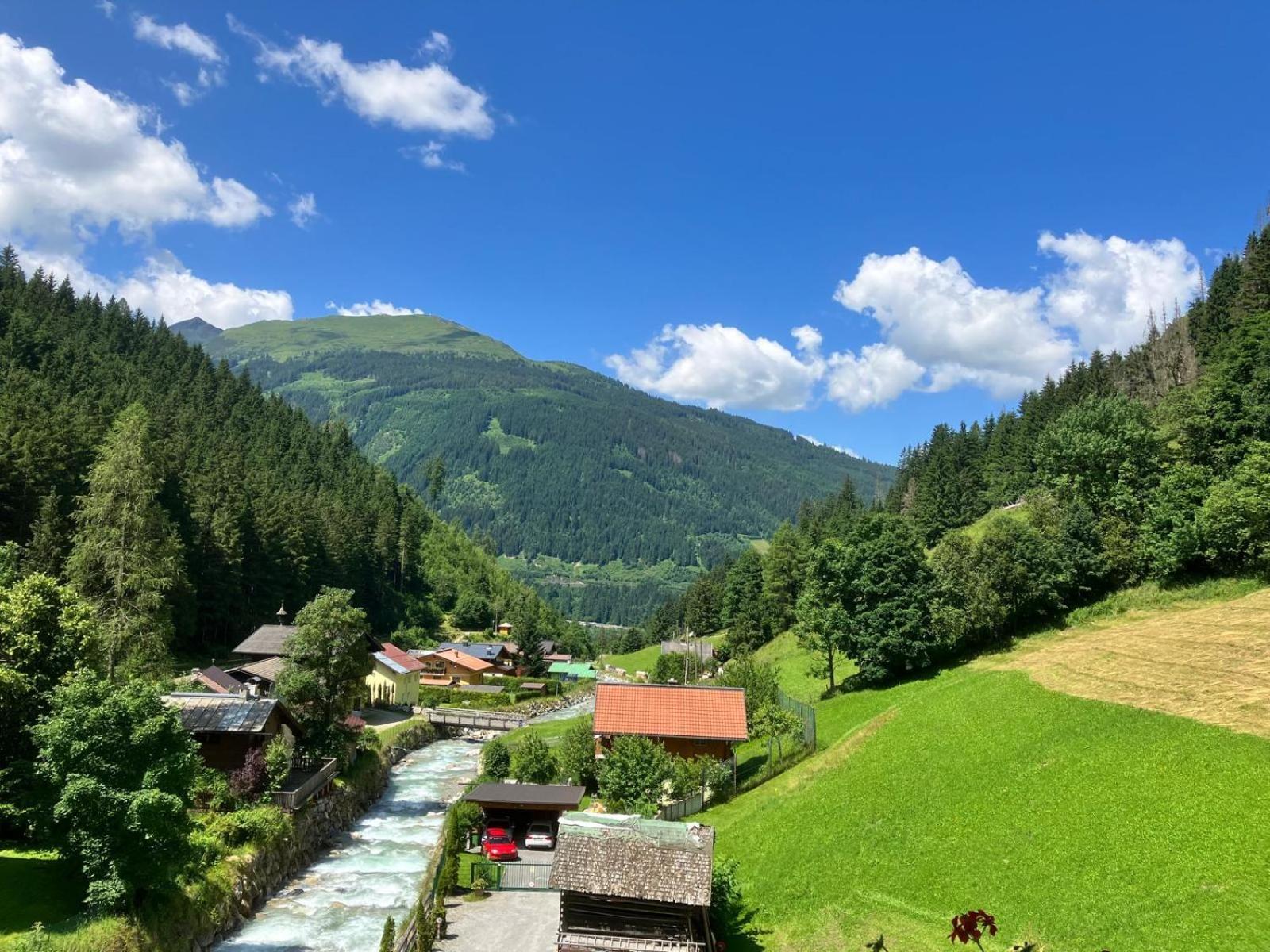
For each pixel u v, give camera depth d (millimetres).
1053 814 35625
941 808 40250
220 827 42250
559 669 169000
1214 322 128125
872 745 53281
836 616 79125
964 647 75750
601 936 31688
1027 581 73125
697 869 32188
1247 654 48219
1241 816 30250
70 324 172625
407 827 58500
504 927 37594
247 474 137250
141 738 32625
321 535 138375
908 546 77438
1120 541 73812
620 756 53844
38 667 38219
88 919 30156
